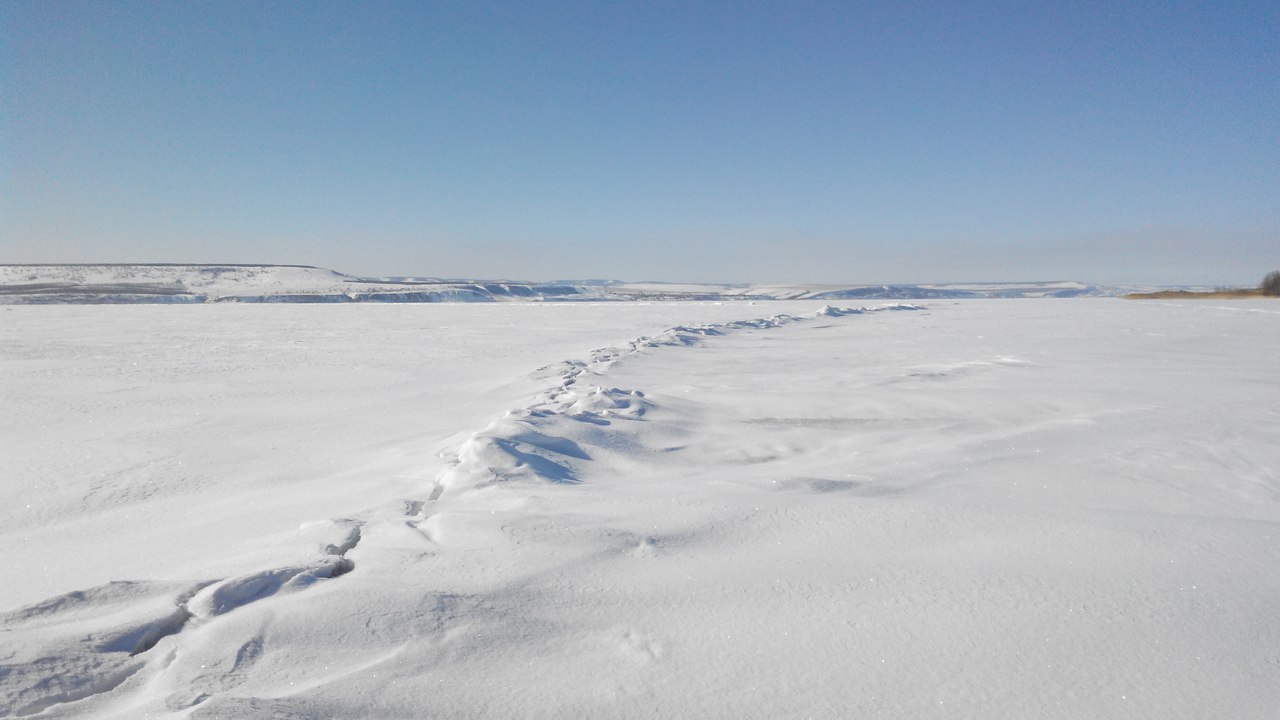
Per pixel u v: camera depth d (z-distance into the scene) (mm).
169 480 5164
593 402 7008
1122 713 2127
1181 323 21141
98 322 24969
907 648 2451
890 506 3871
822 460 5355
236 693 2082
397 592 2674
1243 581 2928
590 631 2553
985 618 2639
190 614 2557
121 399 8633
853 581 2947
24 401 8492
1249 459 5234
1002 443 5824
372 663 2275
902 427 6555
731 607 2736
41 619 2488
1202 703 2172
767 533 3496
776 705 2156
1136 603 2738
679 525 3568
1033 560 3133
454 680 2230
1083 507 3928
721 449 5789
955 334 17672
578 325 23500
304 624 2438
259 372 11102
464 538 3320
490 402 7980
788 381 9375
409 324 24125
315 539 3371
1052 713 2127
